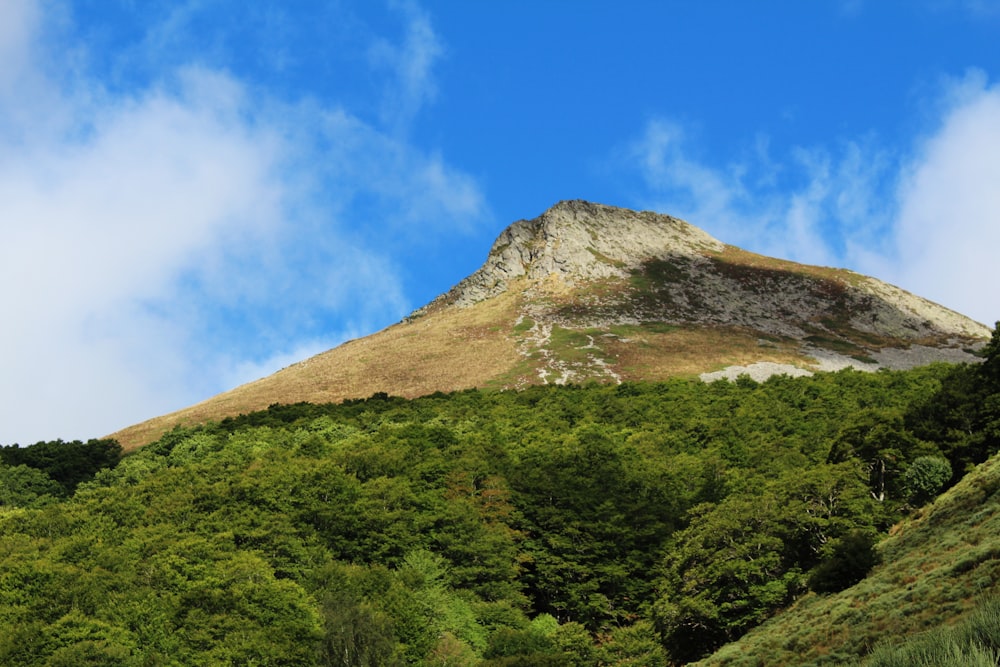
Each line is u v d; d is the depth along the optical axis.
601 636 69.44
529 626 67.81
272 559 73.31
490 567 73.75
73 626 60.75
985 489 54.25
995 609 20.58
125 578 68.25
